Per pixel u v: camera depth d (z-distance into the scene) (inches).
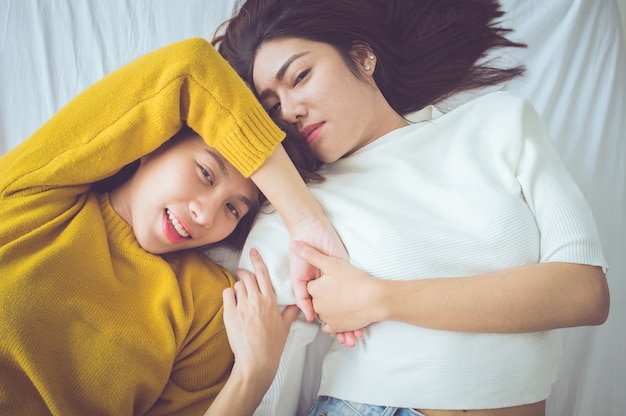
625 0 55.1
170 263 36.3
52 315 29.2
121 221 35.1
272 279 33.9
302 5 36.9
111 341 30.6
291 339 35.0
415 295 29.0
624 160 45.5
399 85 43.0
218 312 35.8
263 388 31.5
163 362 32.1
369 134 39.2
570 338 41.1
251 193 35.9
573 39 48.5
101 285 31.8
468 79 45.3
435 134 36.7
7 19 46.2
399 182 34.7
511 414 29.7
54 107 45.5
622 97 47.4
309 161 38.2
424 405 29.8
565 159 45.6
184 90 31.9
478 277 29.0
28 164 32.3
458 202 32.0
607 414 40.4
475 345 29.4
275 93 37.2
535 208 31.4
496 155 33.3
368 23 39.1
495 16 46.3
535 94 47.5
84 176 33.0
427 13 43.3
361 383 32.1
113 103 31.9
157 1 48.4
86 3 47.6
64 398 28.9
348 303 30.4
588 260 28.4
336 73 36.4
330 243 32.9
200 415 34.2
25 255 30.4
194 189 33.2
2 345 27.6
